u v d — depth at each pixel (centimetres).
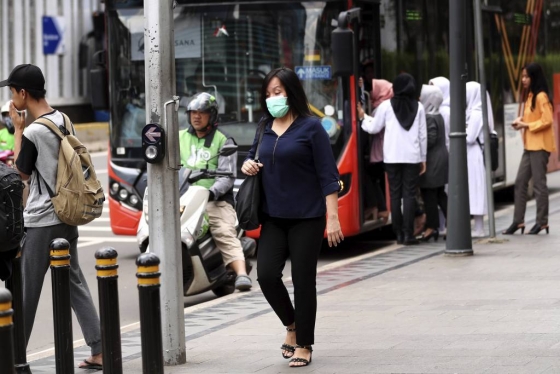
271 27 2934
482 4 3653
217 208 2338
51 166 1622
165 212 1648
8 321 1055
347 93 2903
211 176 2292
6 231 1458
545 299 2089
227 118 2961
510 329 1816
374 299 2167
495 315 1944
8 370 1052
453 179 2725
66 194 1609
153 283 1373
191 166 2303
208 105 2295
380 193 3108
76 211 1614
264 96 1638
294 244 1631
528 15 4181
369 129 2967
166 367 1644
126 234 3050
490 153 2977
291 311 1664
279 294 1647
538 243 2905
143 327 1370
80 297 1689
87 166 1648
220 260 2347
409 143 2942
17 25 6988
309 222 1630
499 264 2567
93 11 7556
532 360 1584
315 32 2909
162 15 1639
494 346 1691
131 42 3036
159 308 1376
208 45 2972
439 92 3047
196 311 2139
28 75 1641
